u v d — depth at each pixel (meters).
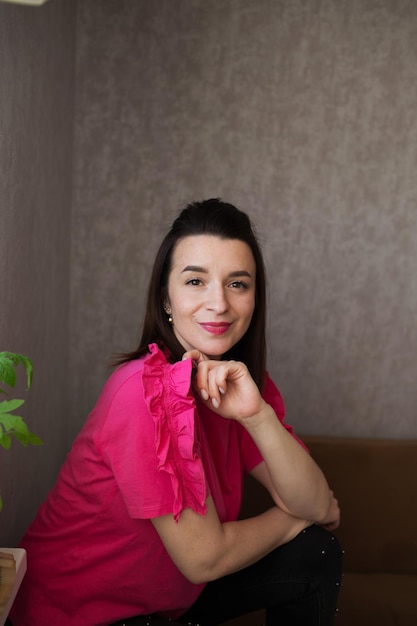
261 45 2.40
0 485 1.68
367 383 2.54
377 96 2.42
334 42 2.40
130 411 1.31
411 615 1.92
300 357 2.53
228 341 1.45
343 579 2.11
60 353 2.37
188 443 1.26
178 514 1.27
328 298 2.50
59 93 2.17
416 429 2.55
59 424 2.39
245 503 2.19
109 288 2.51
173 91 2.42
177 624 1.42
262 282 1.57
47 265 2.11
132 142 2.44
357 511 2.24
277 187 2.46
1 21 1.55
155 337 1.52
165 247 1.49
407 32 2.39
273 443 1.41
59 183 2.23
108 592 1.41
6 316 1.68
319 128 2.43
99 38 2.40
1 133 1.58
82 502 1.40
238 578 1.54
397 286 2.49
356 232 2.47
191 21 2.39
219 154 2.44
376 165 2.44
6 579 1.08
